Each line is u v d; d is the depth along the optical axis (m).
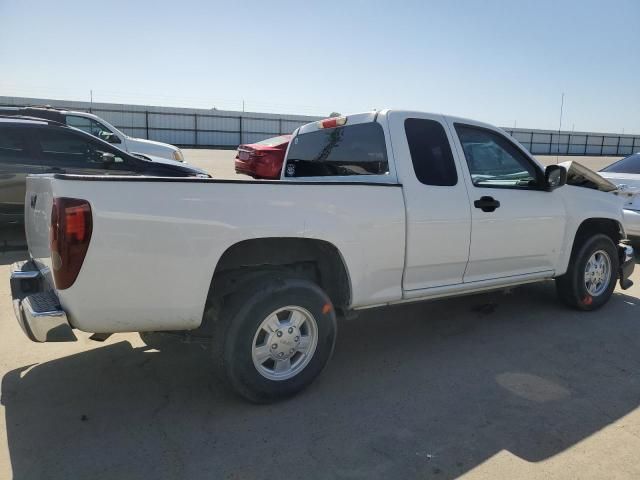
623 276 5.59
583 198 5.13
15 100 40.38
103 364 3.97
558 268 5.00
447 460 2.82
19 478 2.63
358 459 2.83
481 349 4.37
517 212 4.52
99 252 2.79
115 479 2.64
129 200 2.83
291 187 3.32
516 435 3.07
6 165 7.33
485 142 4.52
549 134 56.84
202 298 3.07
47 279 3.19
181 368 3.92
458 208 4.12
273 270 3.46
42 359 4.04
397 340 4.56
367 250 3.67
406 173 3.93
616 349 4.39
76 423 3.15
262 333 3.34
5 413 3.25
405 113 4.13
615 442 3.00
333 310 3.56
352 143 4.37
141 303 2.94
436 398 3.52
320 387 3.66
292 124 50.94
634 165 8.50
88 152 7.88
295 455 2.86
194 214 2.99
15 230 8.32
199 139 47.59
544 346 4.44
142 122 45.31
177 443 2.96
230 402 3.43
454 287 4.26
